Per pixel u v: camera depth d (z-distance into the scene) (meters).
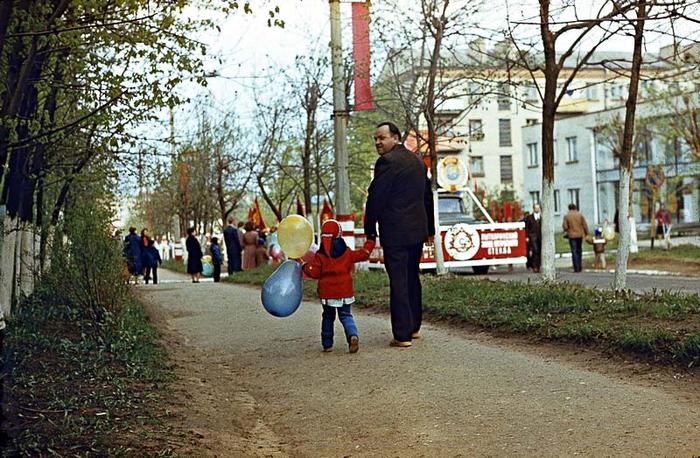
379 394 7.79
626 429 6.10
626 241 12.90
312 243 10.59
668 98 41.78
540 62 21.98
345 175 21.08
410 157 10.12
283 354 10.38
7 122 8.68
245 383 9.03
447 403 7.24
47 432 6.43
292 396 8.17
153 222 58.78
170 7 8.72
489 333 10.73
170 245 65.50
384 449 6.18
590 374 8.05
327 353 10.11
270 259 34.59
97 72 9.94
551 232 15.62
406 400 7.46
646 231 59.31
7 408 7.10
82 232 11.69
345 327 9.95
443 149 49.53
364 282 17.44
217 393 8.52
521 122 81.25
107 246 11.66
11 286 12.18
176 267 48.44
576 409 6.75
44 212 16.48
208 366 10.14
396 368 8.82
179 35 9.03
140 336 11.16
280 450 6.54
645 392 7.21
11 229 11.82
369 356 9.62
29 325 11.30
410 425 6.71
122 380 8.54
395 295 10.06
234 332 12.73
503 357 9.09
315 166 34.16
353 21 20.38
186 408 7.64
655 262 30.44
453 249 26.22
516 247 26.94
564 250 45.56
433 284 15.61
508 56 21.33
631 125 12.96
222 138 40.28
